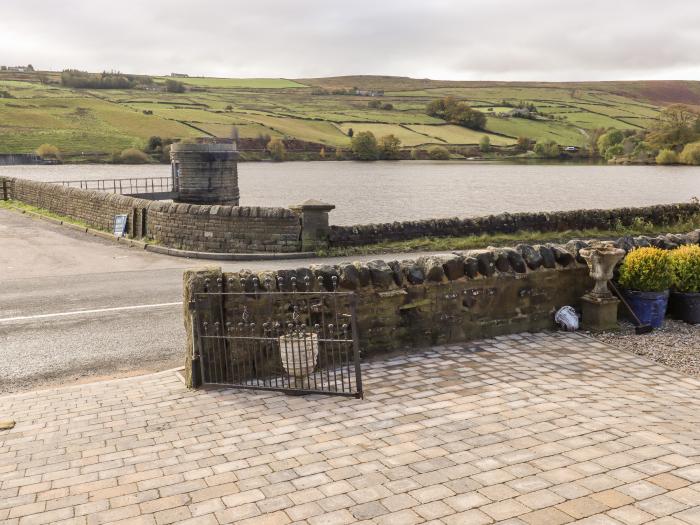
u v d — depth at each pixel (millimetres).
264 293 7590
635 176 108000
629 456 4980
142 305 13031
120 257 20172
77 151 117562
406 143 163250
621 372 7602
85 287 15023
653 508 4145
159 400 7387
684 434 5445
